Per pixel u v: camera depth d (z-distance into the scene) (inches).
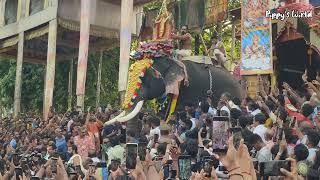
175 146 333.7
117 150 421.7
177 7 799.1
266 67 579.5
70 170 392.8
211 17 747.4
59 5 888.3
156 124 472.1
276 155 257.9
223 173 246.7
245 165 217.2
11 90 1160.8
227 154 220.4
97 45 1016.2
